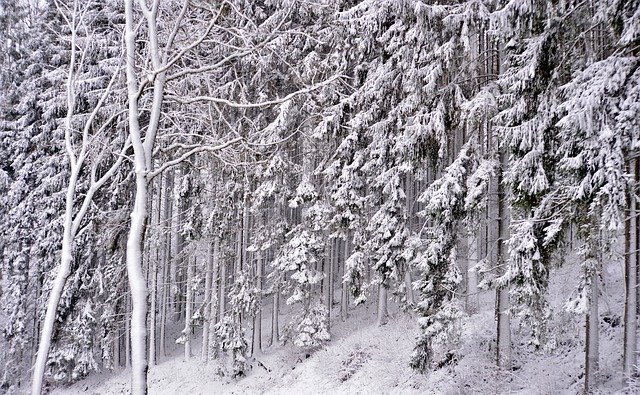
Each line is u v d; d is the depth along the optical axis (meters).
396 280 15.61
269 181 17.56
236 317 19.14
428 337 10.88
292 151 19.55
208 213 20.59
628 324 8.68
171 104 8.91
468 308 14.68
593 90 6.36
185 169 20.09
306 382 15.93
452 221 10.60
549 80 8.16
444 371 12.20
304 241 18.06
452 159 14.24
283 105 13.69
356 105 15.30
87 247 20.09
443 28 10.65
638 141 6.00
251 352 20.23
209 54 9.12
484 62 11.80
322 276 18.70
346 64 15.05
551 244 8.05
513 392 9.89
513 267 8.22
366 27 12.80
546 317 8.97
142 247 5.12
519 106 8.39
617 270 13.28
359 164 15.55
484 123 11.27
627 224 8.73
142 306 4.84
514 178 8.26
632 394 7.86
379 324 17.78
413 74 10.95
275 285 20.33
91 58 9.95
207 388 18.83
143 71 6.01
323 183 18.41
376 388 13.26
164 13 7.53
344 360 16.03
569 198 7.29
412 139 10.89
